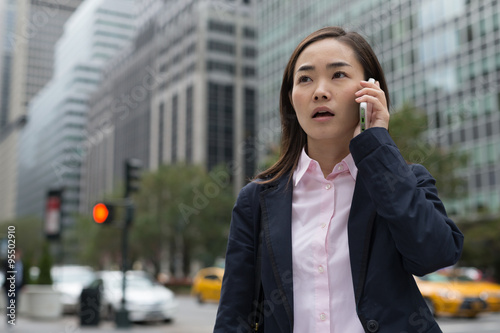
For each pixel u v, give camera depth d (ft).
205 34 218.79
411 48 117.60
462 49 106.83
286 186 4.35
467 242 89.25
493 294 39.83
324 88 4.09
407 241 3.61
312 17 145.59
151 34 237.25
